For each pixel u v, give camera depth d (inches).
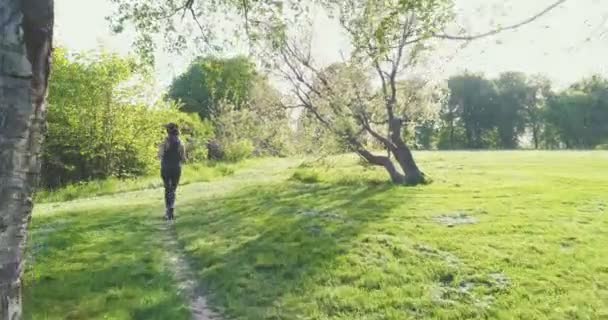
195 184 1090.7
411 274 349.4
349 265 368.8
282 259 386.9
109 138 1300.4
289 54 912.9
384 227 491.5
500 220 518.9
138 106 1363.2
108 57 1302.9
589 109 3619.6
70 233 487.5
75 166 1274.6
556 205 607.8
